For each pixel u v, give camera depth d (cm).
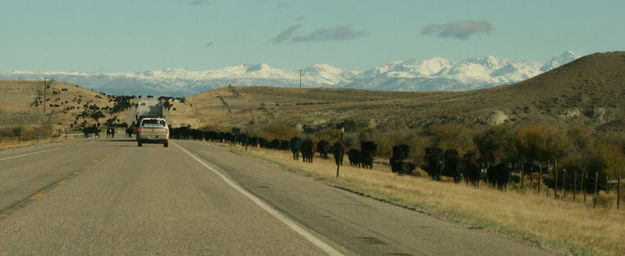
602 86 10325
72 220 1027
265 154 3975
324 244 867
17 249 778
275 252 802
